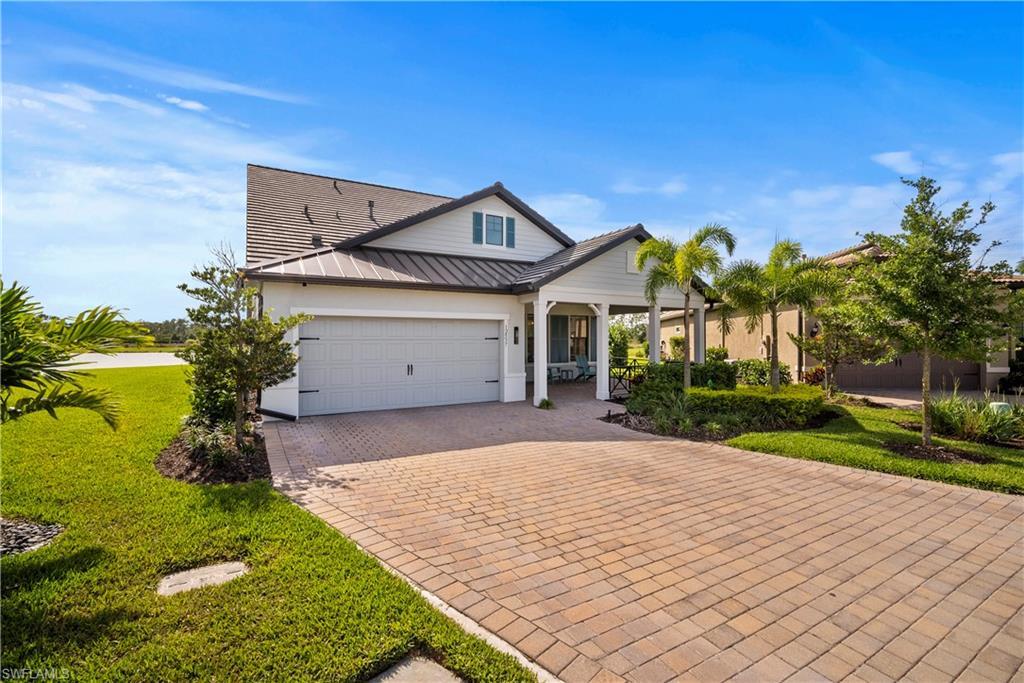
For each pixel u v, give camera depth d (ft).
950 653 10.30
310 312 36.50
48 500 17.70
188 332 25.34
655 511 18.57
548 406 41.91
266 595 11.64
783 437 29.99
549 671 9.55
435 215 48.75
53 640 9.87
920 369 58.29
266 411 34.42
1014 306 26.45
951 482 22.30
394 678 9.27
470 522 17.26
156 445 25.80
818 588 12.95
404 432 32.12
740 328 78.48
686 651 10.22
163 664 9.20
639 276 49.55
